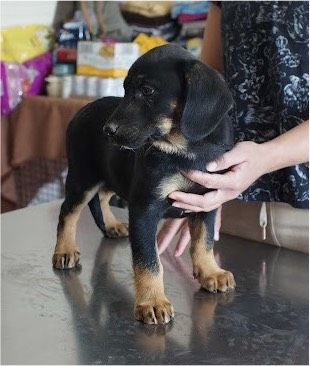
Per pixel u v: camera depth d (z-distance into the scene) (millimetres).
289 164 796
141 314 691
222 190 739
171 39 1949
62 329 673
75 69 1924
